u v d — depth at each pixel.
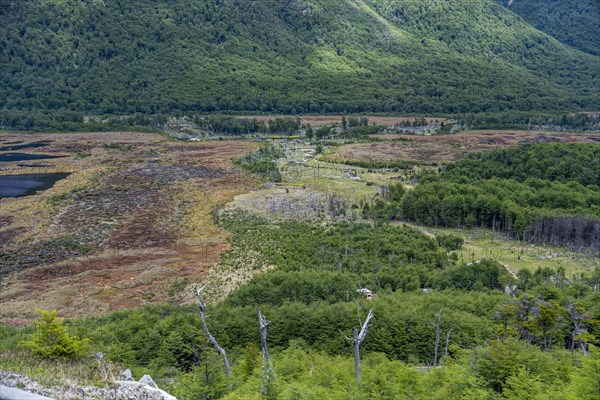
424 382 45.69
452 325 67.50
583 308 69.56
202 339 54.53
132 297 91.31
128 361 56.50
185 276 100.06
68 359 37.75
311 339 69.94
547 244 125.88
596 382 38.31
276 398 38.34
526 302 64.31
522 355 46.19
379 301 76.56
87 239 121.75
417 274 95.06
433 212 139.38
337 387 42.97
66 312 85.31
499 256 116.31
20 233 125.62
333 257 104.00
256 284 86.38
